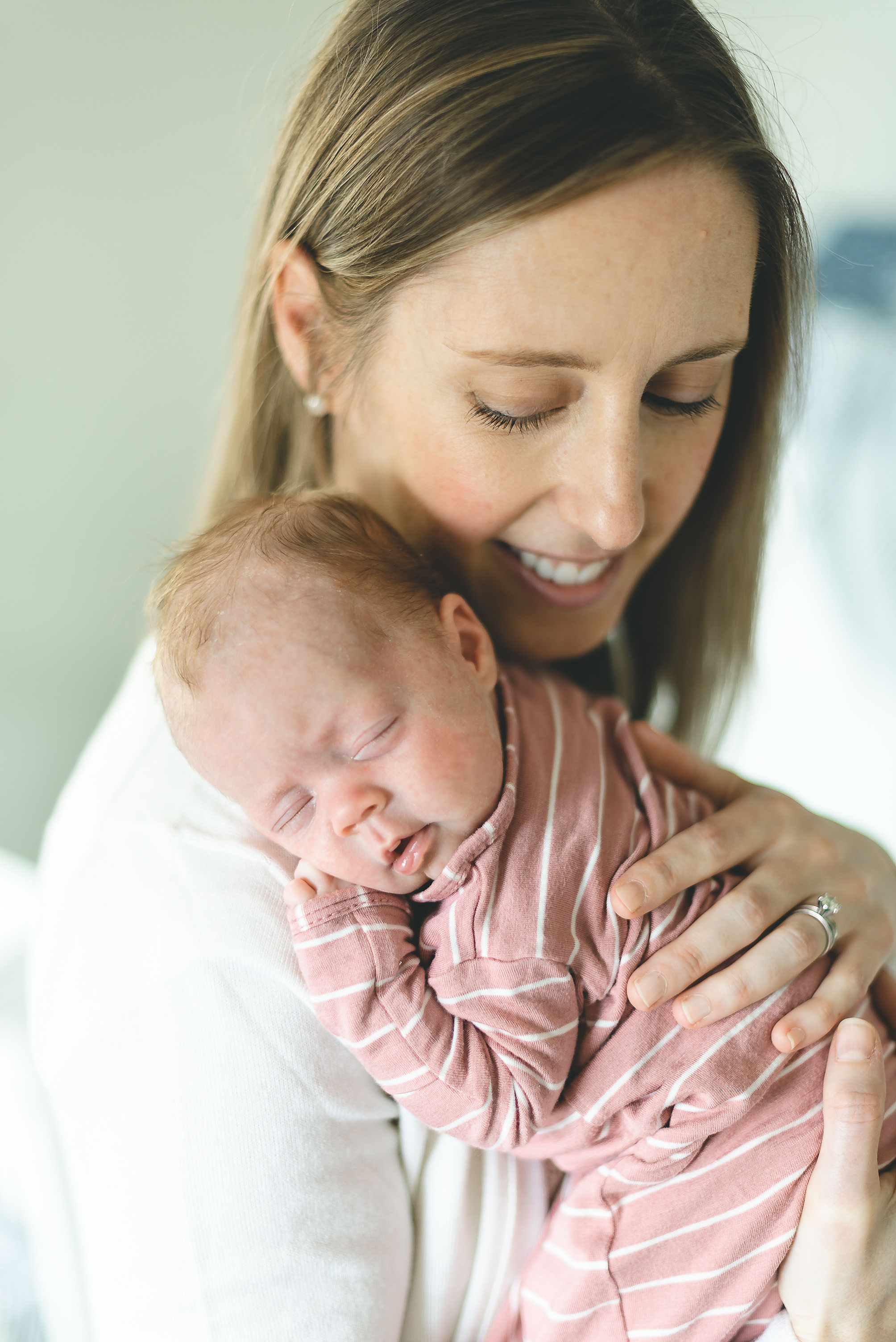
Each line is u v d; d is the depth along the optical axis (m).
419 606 0.90
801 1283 0.84
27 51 2.08
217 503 1.26
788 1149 0.84
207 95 2.31
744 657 1.41
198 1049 0.77
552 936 0.82
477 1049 0.80
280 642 0.86
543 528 0.95
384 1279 0.79
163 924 0.82
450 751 0.85
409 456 0.94
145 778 0.93
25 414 2.26
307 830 0.87
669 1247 0.84
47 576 2.38
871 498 2.26
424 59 0.83
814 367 2.23
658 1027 0.84
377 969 0.80
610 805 0.92
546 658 1.13
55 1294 1.39
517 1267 0.89
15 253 2.17
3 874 1.85
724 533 1.27
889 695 2.38
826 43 2.15
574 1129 0.85
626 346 0.81
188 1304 0.75
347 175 0.89
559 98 0.78
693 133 0.78
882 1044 0.94
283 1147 0.76
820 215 2.19
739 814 0.96
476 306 0.81
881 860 1.03
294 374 1.06
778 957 0.87
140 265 2.33
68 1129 0.84
